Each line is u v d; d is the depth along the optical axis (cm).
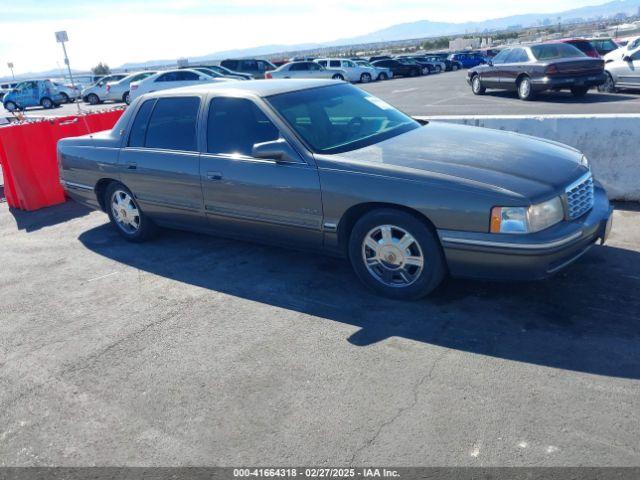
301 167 429
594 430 270
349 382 323
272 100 465
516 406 291
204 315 422
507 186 361
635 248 476
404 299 414
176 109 523
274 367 345
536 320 374
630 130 579
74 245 614
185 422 303
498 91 1958
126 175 560
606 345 339
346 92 526
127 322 422
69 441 297
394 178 388
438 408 294
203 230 530
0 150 772
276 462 268
